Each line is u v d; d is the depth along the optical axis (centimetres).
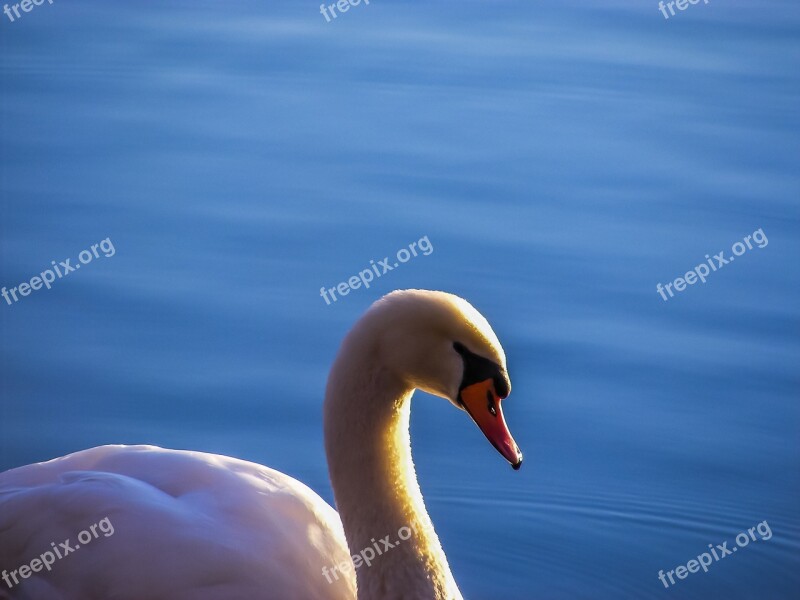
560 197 1585
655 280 1427
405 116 1792
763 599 1056
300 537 911
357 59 1964
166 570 876
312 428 1230
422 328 821
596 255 1468
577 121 1770
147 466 948
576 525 1148
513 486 1187
